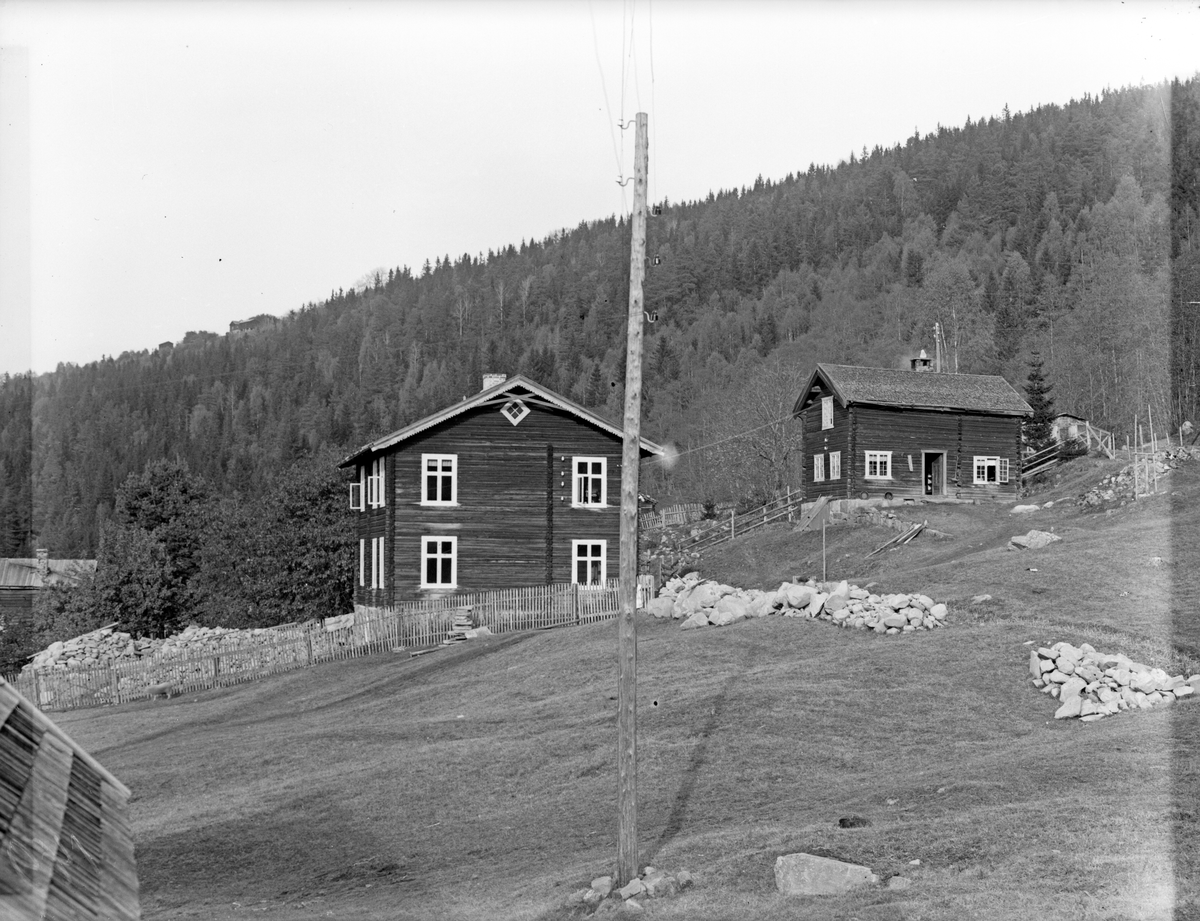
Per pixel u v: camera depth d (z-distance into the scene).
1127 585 29.09
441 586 45.75
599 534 46.69
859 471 65.62
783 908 13.54
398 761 23.77
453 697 30.53
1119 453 63.22
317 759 25.12
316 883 17.59
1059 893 12.62
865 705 23.77
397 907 15.91
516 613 42.59
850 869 14.02
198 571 69.06
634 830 15.52
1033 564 33.12
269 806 21.69
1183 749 17.69
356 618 45.19
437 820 20.20
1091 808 15.23
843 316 178.00
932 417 67.12
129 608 61.81
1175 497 38.81
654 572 57.78
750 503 80.00
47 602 64.44
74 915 6.96
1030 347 122.81
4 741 8.89
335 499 58.75
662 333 192.62
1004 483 67.69
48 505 149.00
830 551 57.19
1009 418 68.25
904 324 152.00
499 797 21.12
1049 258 156.25
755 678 26.33
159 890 17.72
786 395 88.00
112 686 41.84
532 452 46.53
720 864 15.50
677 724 23.58
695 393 148.38
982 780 17.56
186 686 41.78
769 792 19.53
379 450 46.66
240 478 162.38
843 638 29.56
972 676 24.94
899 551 53.47
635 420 16.69
